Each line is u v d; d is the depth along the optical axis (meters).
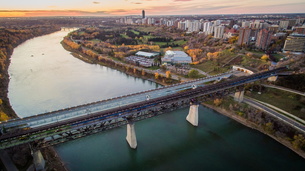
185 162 97.19
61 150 103.12
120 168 92.06
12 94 170.12
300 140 104.44
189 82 163.75
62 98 164.50
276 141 114.44
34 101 157.62
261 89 167.38
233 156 102.19
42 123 97.62
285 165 96.56
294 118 126.50
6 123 97.44
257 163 97.69
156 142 111.44
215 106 154.12
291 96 148.62
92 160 96.50
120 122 96.94
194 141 113.31
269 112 134.62
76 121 86.44
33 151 81.50
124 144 108.69
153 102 105.06
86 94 174.00
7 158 88.31
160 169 92.31
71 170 90.25
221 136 118.81
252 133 122.44
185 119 137.12
